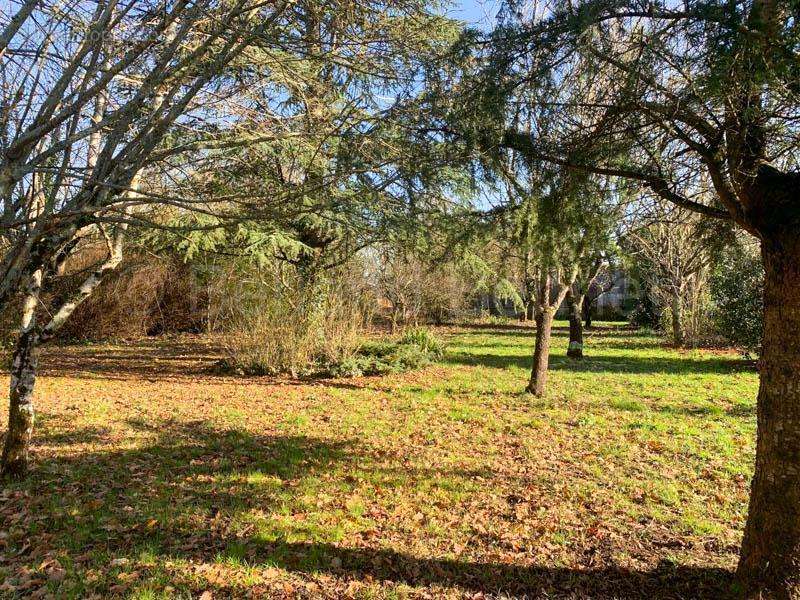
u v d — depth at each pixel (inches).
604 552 161.5
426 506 191.8
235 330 501.0
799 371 116.0
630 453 252.1
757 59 91.0
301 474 220.2
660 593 139.8
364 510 187.3
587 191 158.4
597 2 108.4
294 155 281.3
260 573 146.0
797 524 116.8
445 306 1031.0
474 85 133.0
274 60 193.5
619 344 778.8
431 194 180.5
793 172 118.1
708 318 722.2
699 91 105.0
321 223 362.6
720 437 277.1
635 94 123.6
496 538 169.3
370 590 140.6
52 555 152.5
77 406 343.9
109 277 741.9
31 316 210.1
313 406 354.0
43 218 117.6
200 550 157.3
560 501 196.7
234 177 279.0
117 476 214.8
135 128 187.8
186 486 205.2
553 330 1052.5
